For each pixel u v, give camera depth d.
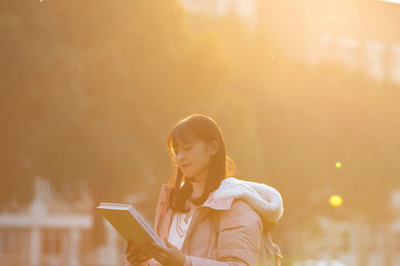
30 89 23.86
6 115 24.02
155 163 27.62
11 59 23.53
